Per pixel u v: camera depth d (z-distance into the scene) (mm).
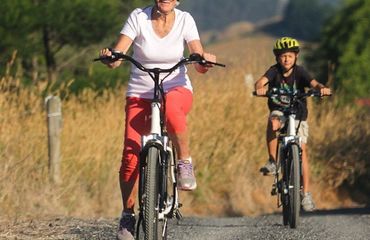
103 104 37344
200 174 36625
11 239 19953
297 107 23672
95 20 46688
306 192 23875
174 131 16359
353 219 24859
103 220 24078
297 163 22453
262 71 41750
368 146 41125
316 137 40969
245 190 37031
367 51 52844
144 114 16875
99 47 49375
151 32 16609
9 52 43094
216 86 40188
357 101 48625
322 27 55406
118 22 48281
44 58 48094
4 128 30031
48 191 28359
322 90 23078
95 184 31484
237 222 24766
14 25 43531
